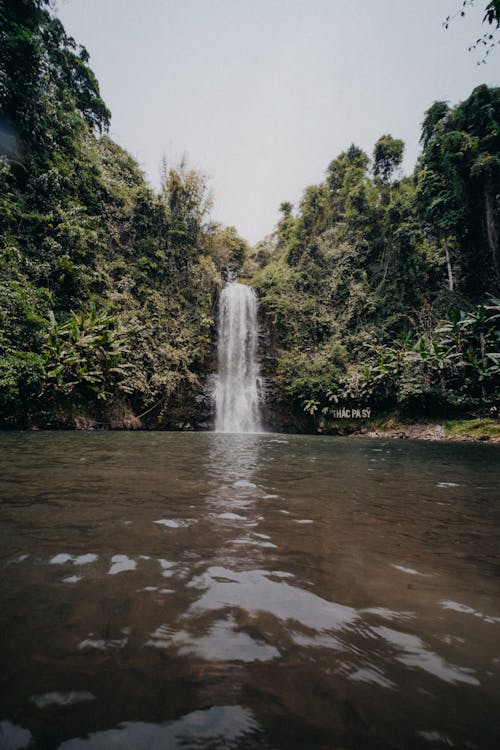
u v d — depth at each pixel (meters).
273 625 1.00
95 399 12.67
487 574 1.41
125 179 18.53
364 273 20.77
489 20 6.13
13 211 11.94
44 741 0.60
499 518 2.28
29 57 11.92
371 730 0.65
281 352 20.11
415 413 15.96
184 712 0.68
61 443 6.48
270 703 0.71
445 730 0.65
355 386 16.66
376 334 18.81
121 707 0.69
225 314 20.05
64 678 0.76
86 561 1.39
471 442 12.66
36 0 12.05
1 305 10.23
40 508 2.12
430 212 18.11
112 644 0.88
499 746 0.61
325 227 25.34
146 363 14.90
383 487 3.31
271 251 31.86
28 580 1.22
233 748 0.59
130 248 16.55
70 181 14.11
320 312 21.02
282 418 19.00
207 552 1.54
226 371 19.22
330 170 28.23
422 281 18.91
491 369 14.14
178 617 1.02
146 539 1.66
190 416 16.48
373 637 0.95
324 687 0.76
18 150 12.52
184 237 19.14
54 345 11.11
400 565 1.47
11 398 9.77
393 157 23.94
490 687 0.77
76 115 15.44
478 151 16.55
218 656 0.85
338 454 6.50
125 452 5.32
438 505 2.62
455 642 0.94
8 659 0.81
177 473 3.55
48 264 12.25
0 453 4.76
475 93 16.41
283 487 3.07
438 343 15.73
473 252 18.00
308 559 1.51
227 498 2.54
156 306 16.22
